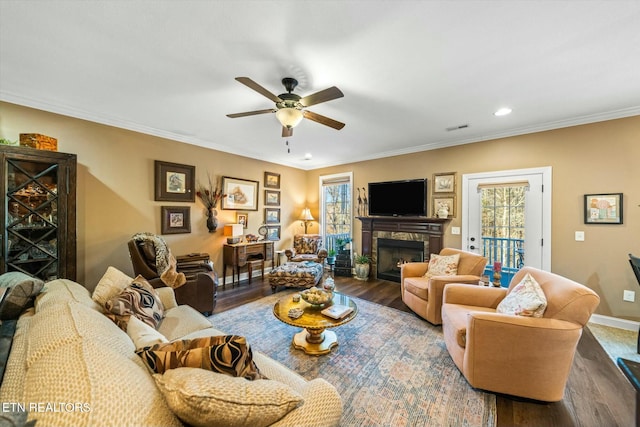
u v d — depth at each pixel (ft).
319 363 6.95
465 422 5.04
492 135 11.85
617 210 9.25
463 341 6.26
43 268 8.05
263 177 16.93
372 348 7.72
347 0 4.49
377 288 13.94
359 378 6.34
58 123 9.19
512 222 11.50
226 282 14.79
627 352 7.61
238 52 5.98
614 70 6.61
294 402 2.93
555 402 5.55
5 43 5.64
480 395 5.76
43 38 5.49
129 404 2.26
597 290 9.59
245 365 3.17
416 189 14.26
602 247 9.53
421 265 11.24
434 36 5.38
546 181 10.62
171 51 5.97
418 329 8.97
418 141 13.20
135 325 4.48
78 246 9.71
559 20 4.90
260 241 16.12
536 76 6.92
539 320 5.44
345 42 5.59
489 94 7.98
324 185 19.01
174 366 2.92
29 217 7.84
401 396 5.73
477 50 5.84
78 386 2.19
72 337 2.95
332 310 7.58
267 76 6.98
